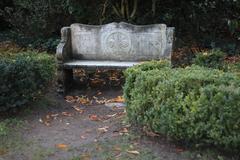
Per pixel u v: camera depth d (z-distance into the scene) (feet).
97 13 25.40
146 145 12.44
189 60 22.80
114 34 19.48
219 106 10.75
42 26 26.43
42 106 16.21
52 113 15.70
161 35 18.93
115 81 20.29
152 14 25.70
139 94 12.73
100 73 21.35
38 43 26.11
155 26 18.98
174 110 11.50
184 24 27.12
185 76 11.66
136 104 12.74
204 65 18.25
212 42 25.27
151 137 12.92
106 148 12.37
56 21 26.63
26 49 25.63
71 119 15.10
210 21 27.32
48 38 26.68
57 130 13.99
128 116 13.64
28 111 15.51
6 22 31.50
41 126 14.35
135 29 19.24
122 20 24.84
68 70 19.06
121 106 16.51
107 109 16.24
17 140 13.05
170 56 18.63
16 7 27.68
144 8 25.90
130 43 19.36
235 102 10.61
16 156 11.99
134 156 11.75
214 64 18.21
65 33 19.24
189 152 11.68
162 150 12.06
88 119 15.06
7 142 12.87
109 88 19.38
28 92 15.20
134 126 13.91
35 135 13.52
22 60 15.29
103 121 14.79
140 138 12.92
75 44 19.84
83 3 25.08
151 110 12.20
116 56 19.60
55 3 25.85
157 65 14.02
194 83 11.43
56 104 16.81
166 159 11.50
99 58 19.77
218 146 11.29
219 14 27.27
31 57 16.03
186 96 11.35
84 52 19.83
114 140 12.93
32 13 26.63
